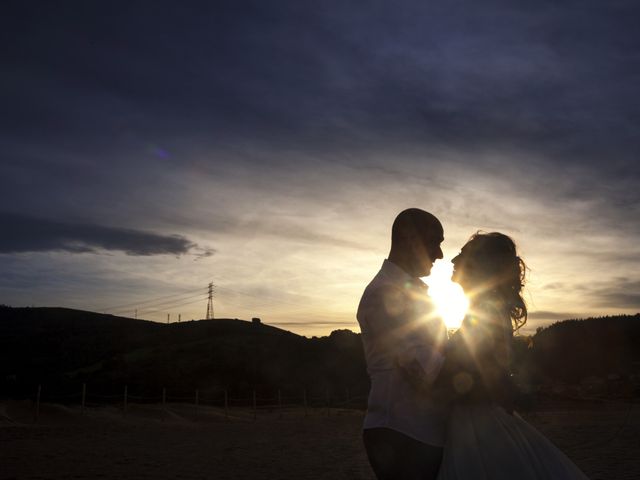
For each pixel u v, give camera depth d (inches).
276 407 1796.3
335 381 2186.3
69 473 480.4
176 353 2650.1
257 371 2262.6
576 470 118.3
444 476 118.9
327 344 2541.8
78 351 3097.9
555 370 2034.9
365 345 128.6
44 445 718.5
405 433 118.7
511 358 120.1
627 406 1411.2
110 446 709.9
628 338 2191.2
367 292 128.0
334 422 1250.6
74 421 1218.0
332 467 506.0
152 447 700.7
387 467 119.7
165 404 1546.5
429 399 121.3
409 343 118.4
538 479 114.6
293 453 625.3
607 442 627.5
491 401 121.8
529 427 121.8
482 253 125.6
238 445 722.2
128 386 2048.5
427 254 130.0
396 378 122.1
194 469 503.2
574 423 912.3
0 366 2768.2
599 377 1892.2
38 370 2662.4
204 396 1998.0
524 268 129.5
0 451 647.1
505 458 116.1
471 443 118.1
